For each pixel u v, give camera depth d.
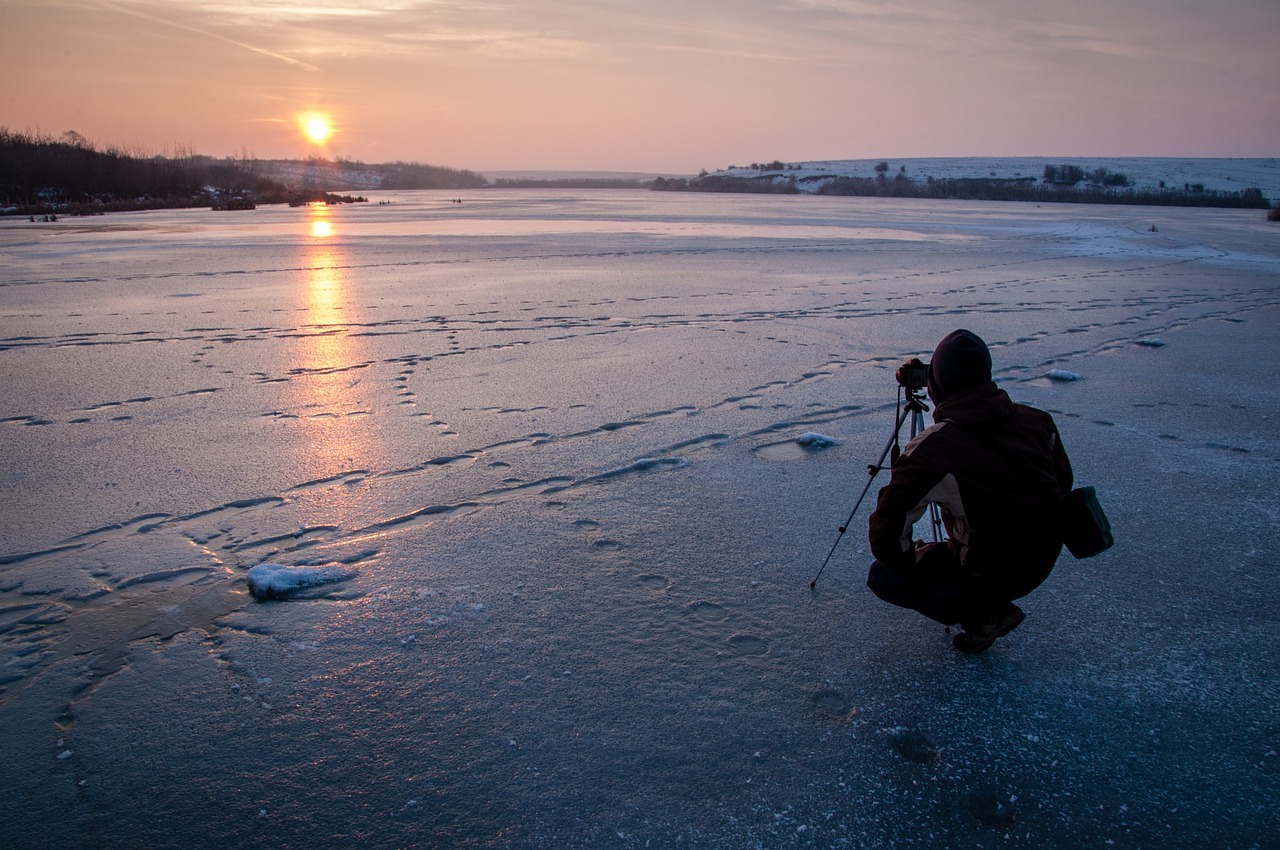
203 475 5.54
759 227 34.78
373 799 2.69
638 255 21.56
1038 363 9.13
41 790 2.72
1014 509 3.03
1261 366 9.05
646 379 8.17
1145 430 6.67
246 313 12.12
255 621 3.76
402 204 71.81
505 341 10.04
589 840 2.52
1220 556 4.43
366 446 6.12
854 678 3.34
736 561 4.35
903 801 2.68
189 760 2.87
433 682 3.29
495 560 4.36
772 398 7.51
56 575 4.16
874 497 5.23
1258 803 2.68
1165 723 3.07
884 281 16.28
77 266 18.92
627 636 3.63
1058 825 2.59
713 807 2.65
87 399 7.41
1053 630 3.71
